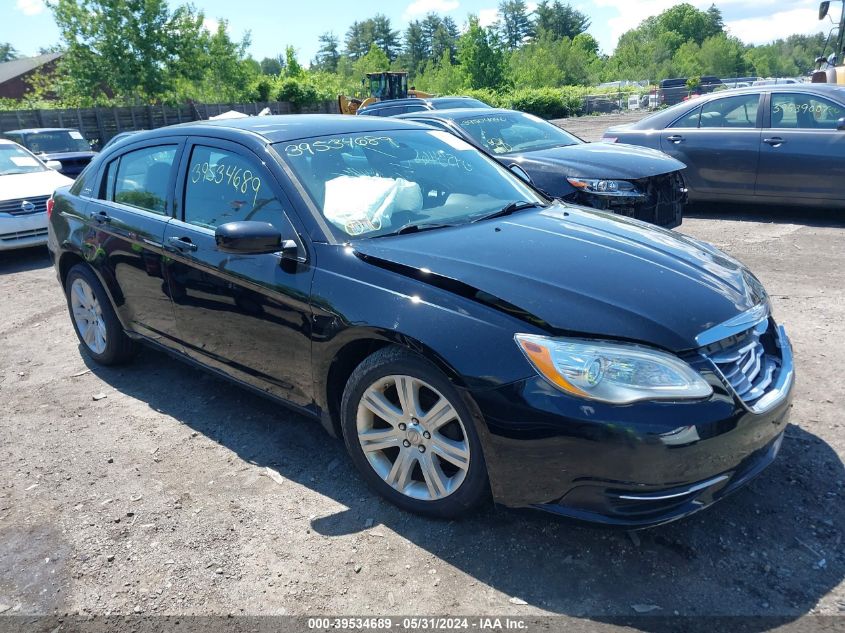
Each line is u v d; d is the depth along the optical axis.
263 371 3.53
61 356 5.26
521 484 2.58
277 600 2.57
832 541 2.72
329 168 3.58
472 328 2.64
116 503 3.24
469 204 3.76
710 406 2.46
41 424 4.11
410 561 2.73
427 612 2.47
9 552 2.92
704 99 8.98
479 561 2.71
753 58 134.25
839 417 3.67
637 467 2.39
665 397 2.42
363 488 3.26
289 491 3.27
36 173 9.62
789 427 3.60
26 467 3.62
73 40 33.56
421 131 4.27
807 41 160.88
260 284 3.36
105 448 3.78
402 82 34.69
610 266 2.93
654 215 6.78
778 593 2.47
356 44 133.38
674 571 2.60
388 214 3.47
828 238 7.61
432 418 2.81
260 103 39.66
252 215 3.52
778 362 2.94
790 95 8.31
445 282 2.81
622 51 100.38
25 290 7.42
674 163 7.07
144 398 4.41
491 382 2.56
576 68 77.19
